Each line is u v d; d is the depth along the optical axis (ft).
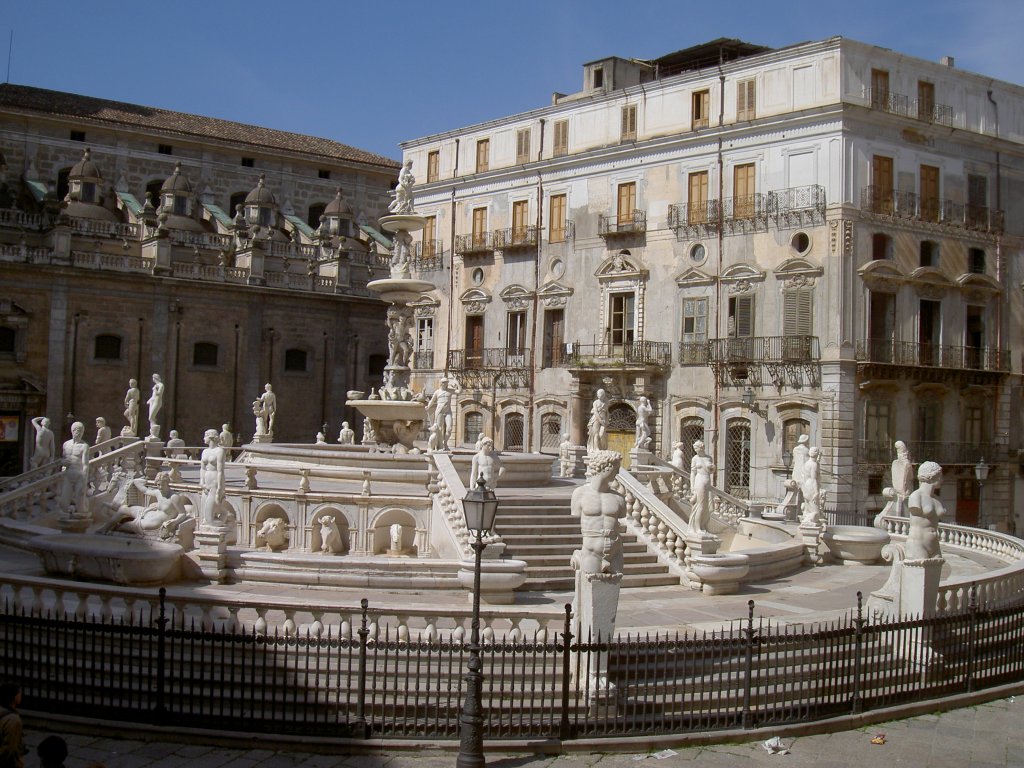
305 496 87.45
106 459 118.11
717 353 162.71
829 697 55.01
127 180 226.79
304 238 235.40
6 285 188.65
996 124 170.30
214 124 247.09
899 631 57.26
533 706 50.62
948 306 163.73
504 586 71.67
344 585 73.26
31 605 62.18
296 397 222.48
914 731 53.67
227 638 48.91
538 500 90.27
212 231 224.94
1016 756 50.52
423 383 211.20
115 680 54.29
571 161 185.78
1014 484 169.58
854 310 152.46
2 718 37.52
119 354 200.95
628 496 90.38
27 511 104.17
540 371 189.16
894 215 156.25
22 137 213.87
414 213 112.37
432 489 87.61
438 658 48.70
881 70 157.17
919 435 160.04
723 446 162.50
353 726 48.80
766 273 159.53
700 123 169.89
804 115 154.81
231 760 47.03
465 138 206.18
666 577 82.53
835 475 150.10
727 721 51.85
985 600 67.97
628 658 50.55
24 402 189.06
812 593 80.33
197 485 96.58
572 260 185.57
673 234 171.22
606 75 191.72
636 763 48.16
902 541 99.40
